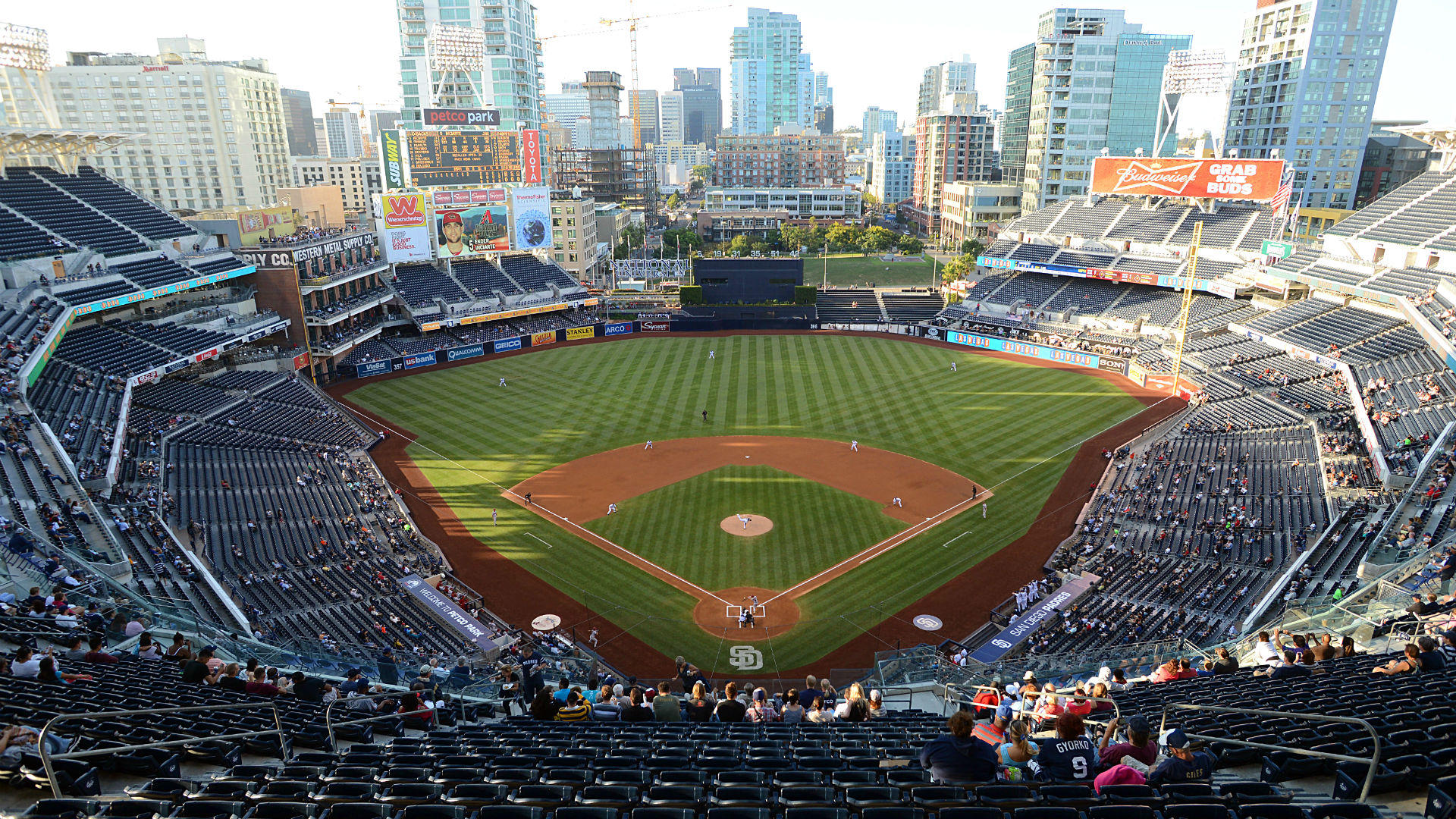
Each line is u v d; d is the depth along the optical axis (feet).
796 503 175.01
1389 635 75.46
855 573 146.92
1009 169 615.98
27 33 213.46
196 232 253.44
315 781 41.06
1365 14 396.57
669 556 153.28
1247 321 261.24
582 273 426.10
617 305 363.35
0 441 135.54
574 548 156.56
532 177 335.67
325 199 408.05
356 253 300.40
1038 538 158.61
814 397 250.78
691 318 349.61
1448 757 39.81
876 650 124.47
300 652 92.02
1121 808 34.32
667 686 69.10
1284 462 168.04
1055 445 206.28
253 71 480.23
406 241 313.53
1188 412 219.61
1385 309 219.41
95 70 448.65
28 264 193.77
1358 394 185.88
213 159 469.16
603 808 36.09
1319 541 131.23
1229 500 158.51
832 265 516.32
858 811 36.91
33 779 40.29
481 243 331.36
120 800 37.27
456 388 264.31
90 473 145.48
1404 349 199.82
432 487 185.98
